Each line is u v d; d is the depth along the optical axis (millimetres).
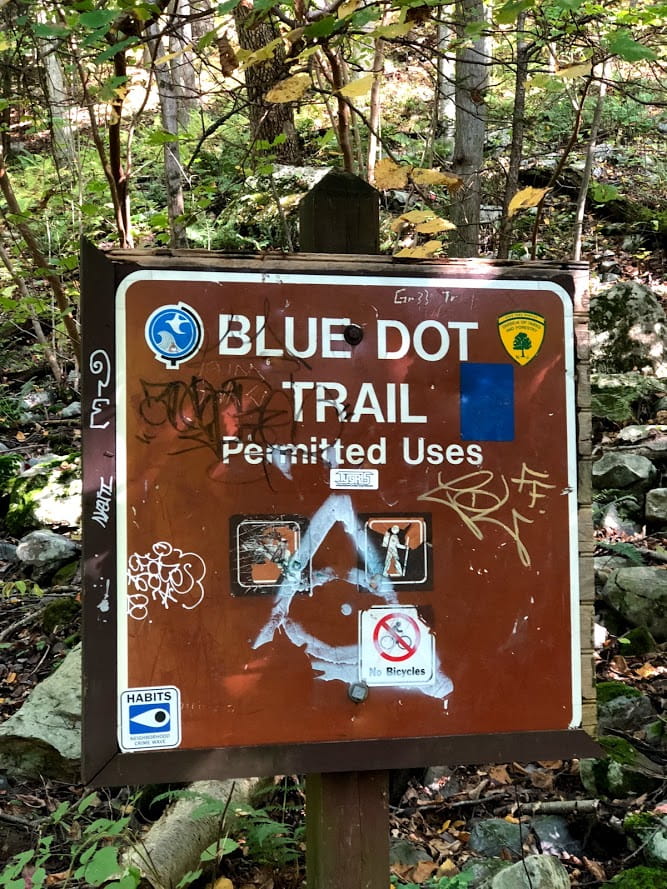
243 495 1890
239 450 1894
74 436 6402
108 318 1854
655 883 2703
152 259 1875
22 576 5109
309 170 7836
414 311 1972
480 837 3100
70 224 6684
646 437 5617
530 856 2777
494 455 1990
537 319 2018
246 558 1886
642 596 4203
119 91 3166
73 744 3414
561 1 2295
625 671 3963
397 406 1955
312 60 3256
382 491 1942
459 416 1979
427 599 1949
